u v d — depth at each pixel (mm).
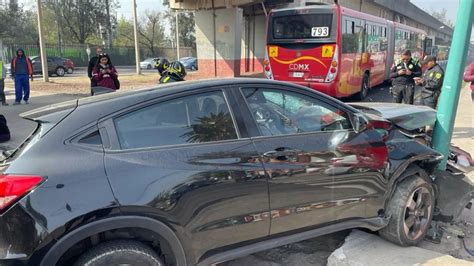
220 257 2803
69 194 2287
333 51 11289
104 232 2445
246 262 3533
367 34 13938
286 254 3680
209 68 23531
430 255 3453
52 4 56750
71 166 2359
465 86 18062
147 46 63219
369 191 3438
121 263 2447
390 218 3621
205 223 2670
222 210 2725
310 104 3316
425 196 3818
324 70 11500
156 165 2531
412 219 3709
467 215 4578
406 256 3424
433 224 4000
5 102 12477
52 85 19578
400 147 3654
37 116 2596
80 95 15352
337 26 11164
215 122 2848
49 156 2375
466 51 4027
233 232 2812
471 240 4016
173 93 2785
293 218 3072
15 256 2230
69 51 45031
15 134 8133
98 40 62625
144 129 2631
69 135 2455
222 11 22531
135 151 2541
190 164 2625
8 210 2242
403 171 3625
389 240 3699
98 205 2312
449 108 4137
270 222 2959
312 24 11523
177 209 2533
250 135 2930
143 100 2688
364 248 3576
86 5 59250
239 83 3045
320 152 3148
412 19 46562
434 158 3836
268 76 12500
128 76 26703
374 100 14484
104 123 2539
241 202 2795
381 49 16312
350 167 3291
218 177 2688
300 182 3045
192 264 2695
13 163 2369
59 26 57000
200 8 22297
